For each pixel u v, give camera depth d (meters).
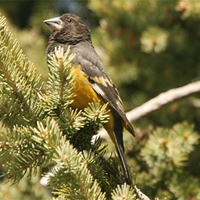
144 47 11.59
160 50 11.54
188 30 11.61
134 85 12.98
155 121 12.21
